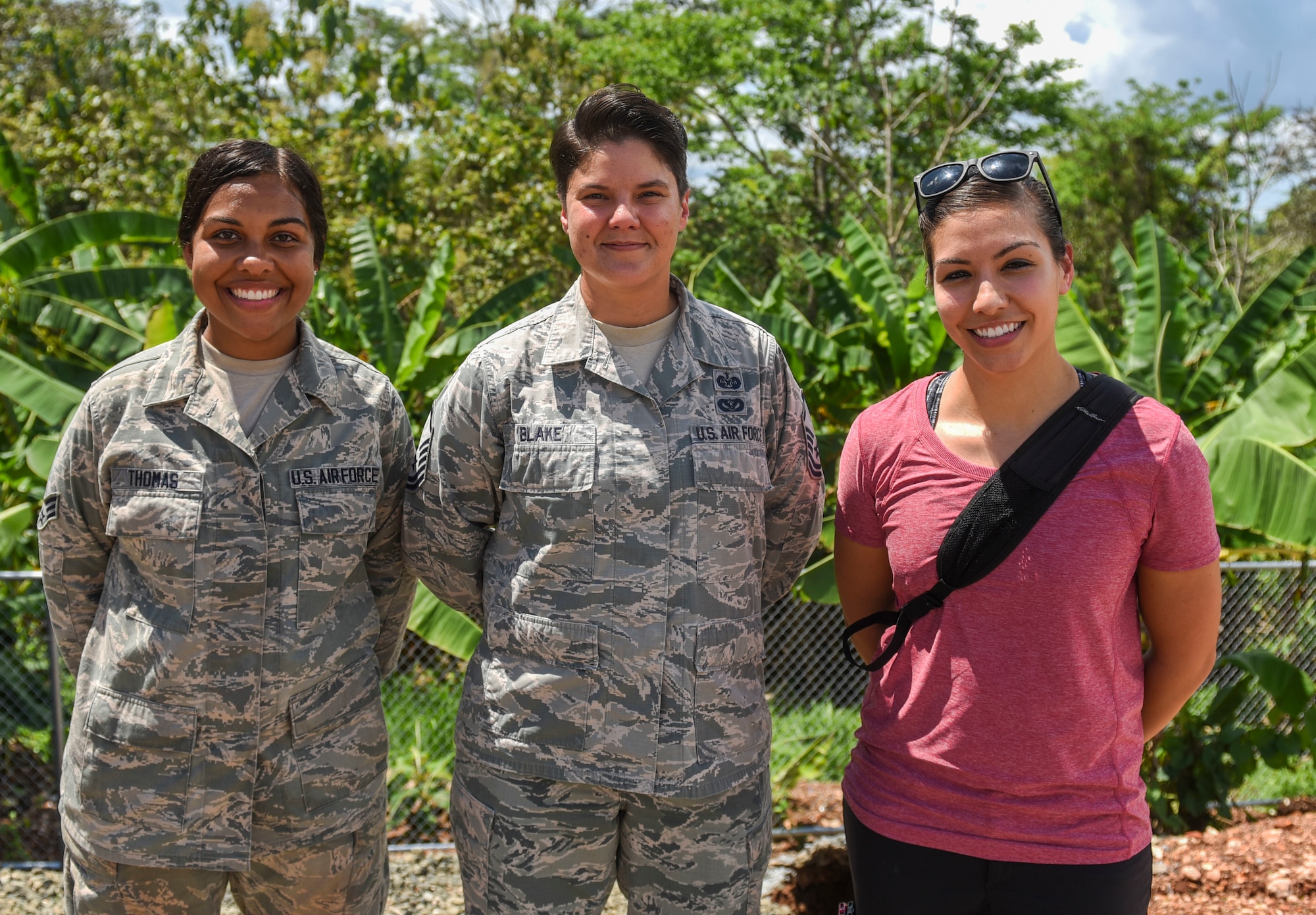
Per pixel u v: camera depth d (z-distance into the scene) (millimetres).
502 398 2080
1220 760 4262
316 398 2156
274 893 2176
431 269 6852
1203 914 3326
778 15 19703
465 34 21797
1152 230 6055
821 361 6785
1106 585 1739
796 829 3949
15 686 4223
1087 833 1768
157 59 15164
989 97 18891
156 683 2027
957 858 1822
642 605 2006
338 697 2150
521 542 2070
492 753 2057
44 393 5062
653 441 2039
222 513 2049
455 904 3543
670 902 2086
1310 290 8250
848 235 7957
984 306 1773
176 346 2141
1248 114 27062
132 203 12766
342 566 2148
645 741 2004
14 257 6395
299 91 14688
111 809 2035
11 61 19391
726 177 21656
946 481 1856
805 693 4562
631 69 20031
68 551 2145
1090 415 1779
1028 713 1757
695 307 2178
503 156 12578
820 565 4262
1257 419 4547
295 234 2084
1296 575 4430
